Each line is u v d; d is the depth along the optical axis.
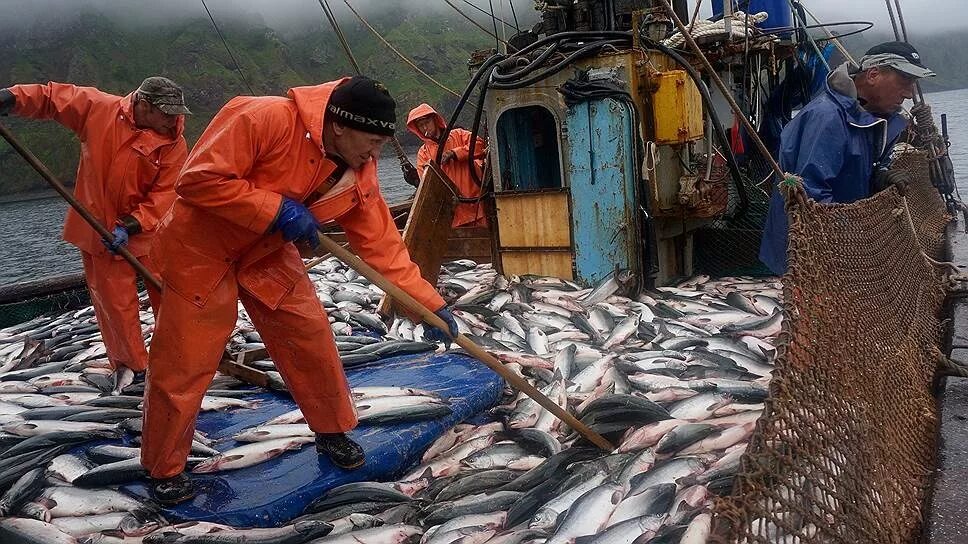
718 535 1.71
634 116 5.88
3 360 5.54
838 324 2.95
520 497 3.11
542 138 7.33
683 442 3.30
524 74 6.16
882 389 3.23
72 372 5.08
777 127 8.77
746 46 6.70
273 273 2.96
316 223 2.71
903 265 4.63
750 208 7.08
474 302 6.14
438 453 3.62
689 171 6.54
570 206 6.31
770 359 4.67
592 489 2.94
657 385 4.20
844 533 2.17
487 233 7.57
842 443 2.46
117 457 3.51
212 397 4.18
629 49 5.95
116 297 4.52
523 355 4.70
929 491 3.03
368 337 5.48
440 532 2.89
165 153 4.54
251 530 2.84
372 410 3.68
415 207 6.28
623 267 6.16
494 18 7.89
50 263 25.16
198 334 2.81
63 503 3.10
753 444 1.96
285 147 2.68
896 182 4.78
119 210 4.47
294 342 3.04
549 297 6.02
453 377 4.30
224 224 2.73
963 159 26.89
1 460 3.51
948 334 5.16
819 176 4.27
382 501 3.13
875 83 4.63
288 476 3.22
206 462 3.30
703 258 7.12
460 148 7.82
